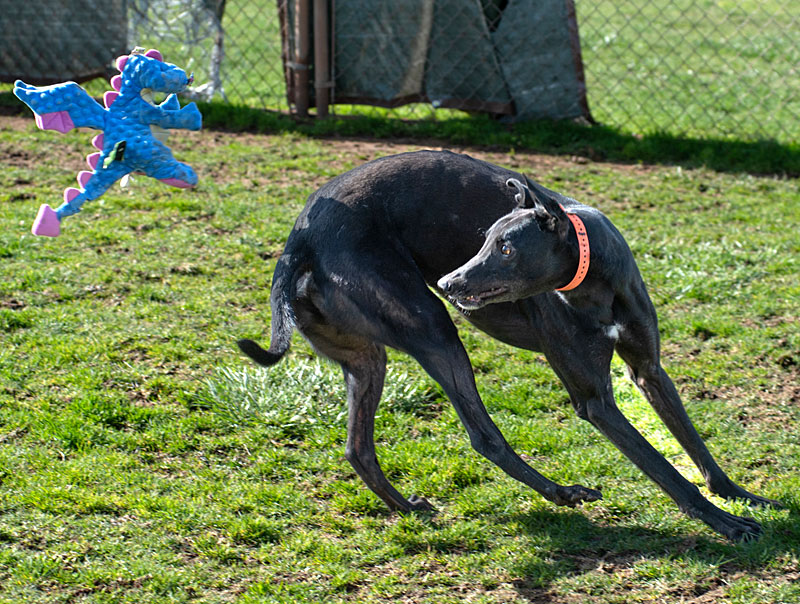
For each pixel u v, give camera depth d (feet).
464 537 14.73
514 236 12.86
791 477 16.06
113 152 13.61
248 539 14.69
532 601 13.19
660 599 13.10
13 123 36.32
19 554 13.97
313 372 19.43
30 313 21.61
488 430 13.87
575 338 13.89
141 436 17.34
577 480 16.26
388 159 14.98
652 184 31.45
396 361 20.42
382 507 15.66
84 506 15.17
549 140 35.63
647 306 14.20
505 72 36.94
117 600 13.16
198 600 13.25
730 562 13.78
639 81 46.29
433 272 14.69
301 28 37.35
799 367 19.98
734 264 24.97
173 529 14.78
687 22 60.75
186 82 14.07
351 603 13.25
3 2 39.17
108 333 20.98
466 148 34.99
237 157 33.27
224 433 17.74
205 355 20.33
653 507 15.35
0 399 18.22
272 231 26.66
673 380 19.65
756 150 34.27
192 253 25.31
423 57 37.32
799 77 47.50
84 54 39.42
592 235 13.35
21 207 27.61
